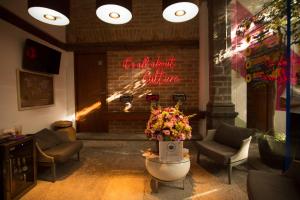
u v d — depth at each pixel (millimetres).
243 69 4191
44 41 4363
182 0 2701
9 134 2811
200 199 2342
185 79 5250
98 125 5477
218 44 4023
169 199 2348
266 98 4117
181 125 2455
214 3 4000
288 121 2430
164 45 5207
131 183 2758
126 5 2814
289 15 2371
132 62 5309
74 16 5344
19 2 3574
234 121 4047
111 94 5379
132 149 4258
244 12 4133
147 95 5098
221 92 4055
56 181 2842
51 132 3465
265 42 3619
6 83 3242
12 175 2514
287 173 2029
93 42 5316
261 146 3219
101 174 3059
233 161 2723
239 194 2445
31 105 3824
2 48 3182
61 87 5055
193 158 3688
